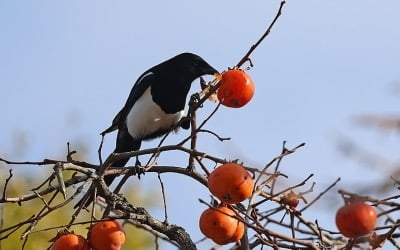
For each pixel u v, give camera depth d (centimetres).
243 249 902
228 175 848
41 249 1745
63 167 952
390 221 850
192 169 1017
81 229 1750
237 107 963
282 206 920
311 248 820
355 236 772
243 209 959
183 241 1011
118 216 936
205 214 890
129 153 995
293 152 893
